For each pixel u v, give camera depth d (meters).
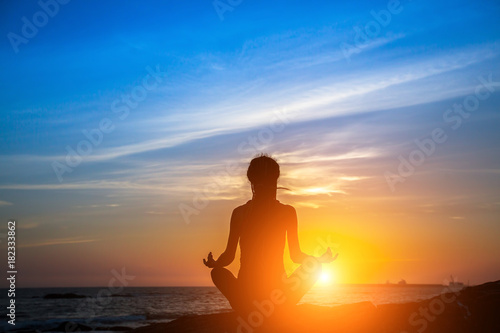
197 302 66.81
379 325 4.41
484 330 4.20
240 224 3.95
